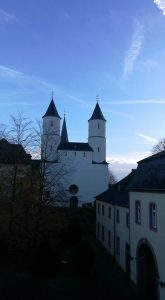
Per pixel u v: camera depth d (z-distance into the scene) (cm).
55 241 3441
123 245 2556
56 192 3206
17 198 2739
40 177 2844
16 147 2897
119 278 2347
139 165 2286
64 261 2730
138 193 2067
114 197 3186
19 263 2553
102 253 3191
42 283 2125
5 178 2812
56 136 6719
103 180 6794
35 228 2734
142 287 2002
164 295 1595
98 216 4028
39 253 2348
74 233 3562
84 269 2378
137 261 2042
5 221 2727
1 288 1991
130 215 2239
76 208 5788
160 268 1652
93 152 7031
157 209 1717
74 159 6750
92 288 2081
